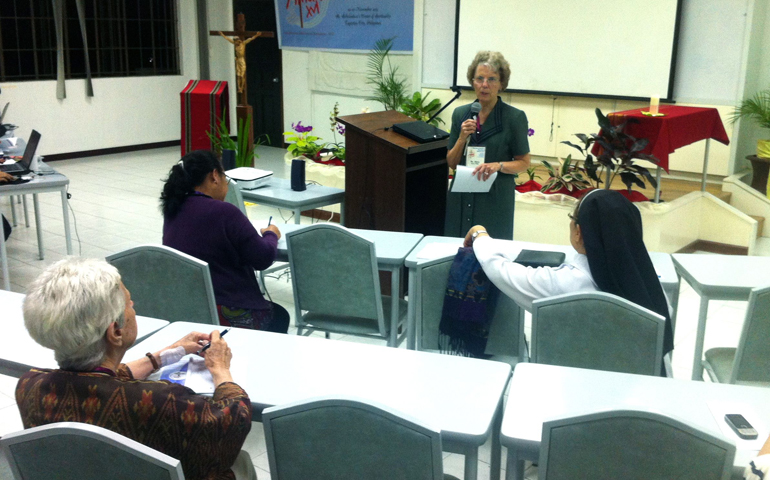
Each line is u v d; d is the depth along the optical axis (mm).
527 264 2371
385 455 1446
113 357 1479
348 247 2783
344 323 2988
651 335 2020
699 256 2971
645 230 4930
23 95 8953
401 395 1750
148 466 1328
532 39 7105
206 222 2646
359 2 8641
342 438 1455
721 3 6070
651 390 1771
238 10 10312
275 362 1938
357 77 8953
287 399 1733
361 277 2830
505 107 3561
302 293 2959
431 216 4215
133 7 9961
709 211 5523
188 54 10602
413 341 2957
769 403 1708
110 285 1426
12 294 2461
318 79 9398
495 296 2520
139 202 7016
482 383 1817
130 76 10070
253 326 2727
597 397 1732
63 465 1374
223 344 1746
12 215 6039
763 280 2652
